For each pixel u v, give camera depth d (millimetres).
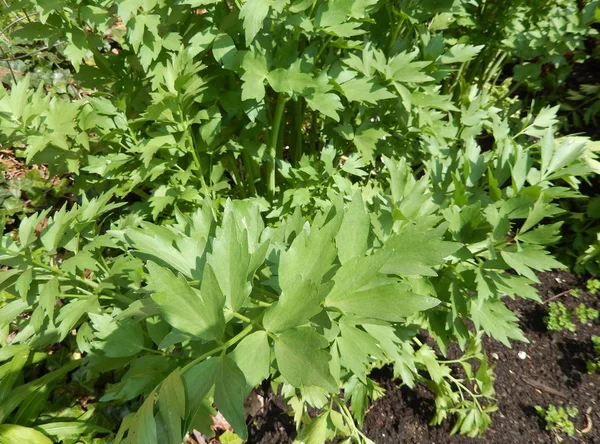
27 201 840
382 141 660
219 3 523
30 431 437
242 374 272
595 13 808
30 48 1012
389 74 528
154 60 541
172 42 498
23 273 381
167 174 605
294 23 454
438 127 651
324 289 275
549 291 767
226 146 585
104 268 475
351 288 306
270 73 490
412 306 294
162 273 271
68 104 515
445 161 576
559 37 835
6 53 977
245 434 258
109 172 556
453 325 479
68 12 498
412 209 448
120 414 571
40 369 618
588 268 779
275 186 745
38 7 460
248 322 307
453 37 854
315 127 766
